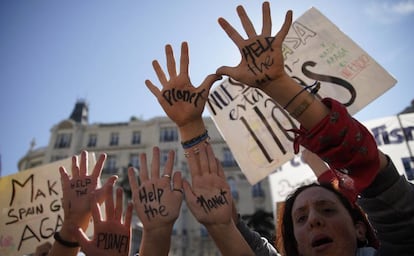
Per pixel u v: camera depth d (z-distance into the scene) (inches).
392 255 52.9
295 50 113.6
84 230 67.2
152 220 58.9
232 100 121.4
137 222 720.3
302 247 60.4
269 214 903.1
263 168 111.0
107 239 60.3
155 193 61.0
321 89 105.7
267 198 1261.1
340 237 57.6
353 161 47.3
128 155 1419.8
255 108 117.9
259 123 115.7
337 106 48.2
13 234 134.8
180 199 60.8
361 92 100.8
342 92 103.0
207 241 1190.9
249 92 120.2
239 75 54.4
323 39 111.2
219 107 122.0
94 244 59.8
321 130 47.6
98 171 71.5
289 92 51.2
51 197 137.5
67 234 66.1
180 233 1178.0
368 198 52.8
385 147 152.9
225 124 119.4
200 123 64.9
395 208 50.8
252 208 1243.8
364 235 62.2
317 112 49.4
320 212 60.4
